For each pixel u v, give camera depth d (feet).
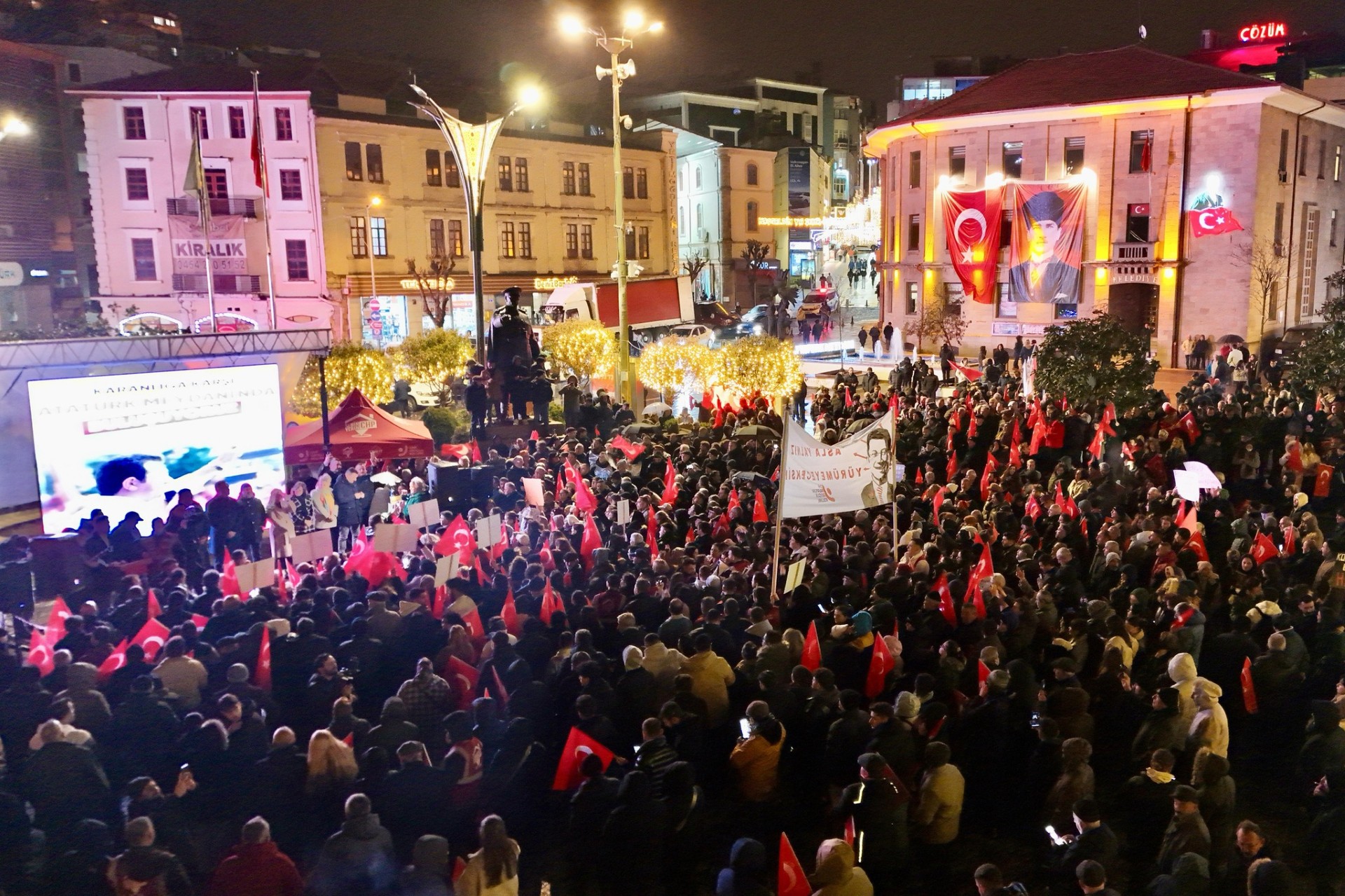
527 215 185.98
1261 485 61.87
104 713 26.96
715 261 243.19
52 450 52.19
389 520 51.90
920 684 28.55
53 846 22.88
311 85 164.45
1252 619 34.09
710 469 57.16
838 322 229.86
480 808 25.62
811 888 20.47
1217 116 137.08
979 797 28.63
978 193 153.79
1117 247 144.87
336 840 20.85
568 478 56.29
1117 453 59.06
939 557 39.70
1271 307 143.02
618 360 92.99
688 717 27.89
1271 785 31.30
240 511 50.93
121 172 156.15
